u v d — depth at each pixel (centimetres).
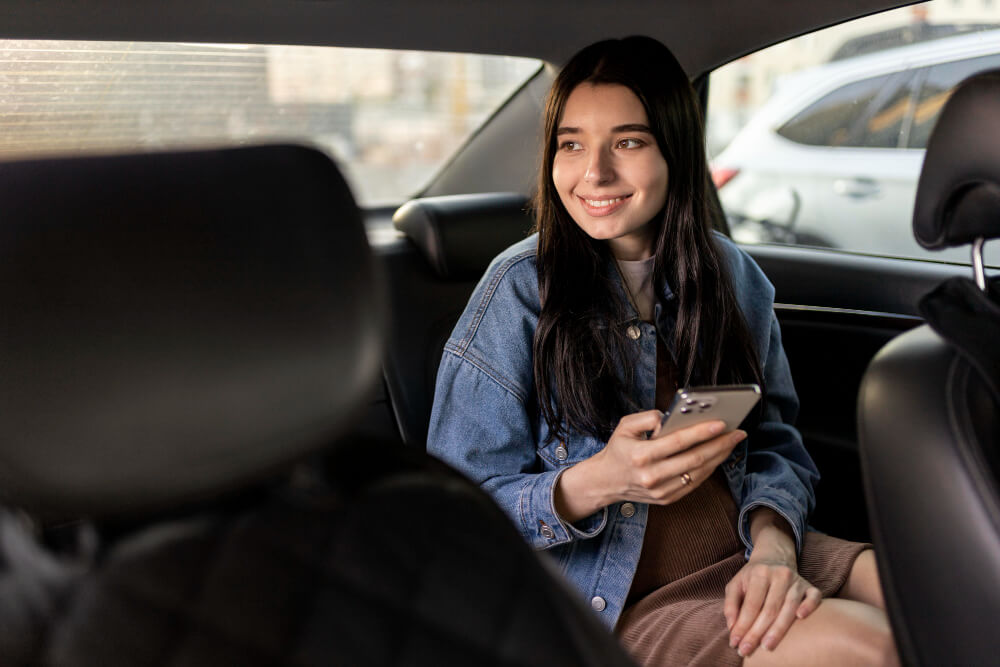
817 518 177
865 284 184
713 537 129
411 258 176
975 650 77
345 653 61
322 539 63
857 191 228
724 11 172
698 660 113
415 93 193
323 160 59
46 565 56
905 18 177
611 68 126
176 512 61
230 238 54
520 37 172
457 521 68
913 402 80
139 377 52
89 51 146
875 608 111
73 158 53
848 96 225
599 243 134
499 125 205
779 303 196
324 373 56
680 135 129
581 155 128
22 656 54
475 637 64
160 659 57
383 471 69
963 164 80
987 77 79
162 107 169
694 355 132
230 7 140
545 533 124
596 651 66
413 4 154
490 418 131
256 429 55
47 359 50
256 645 59
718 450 111
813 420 177
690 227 133
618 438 115
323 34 154
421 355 168
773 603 112
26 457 50
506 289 135
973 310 85
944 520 77
